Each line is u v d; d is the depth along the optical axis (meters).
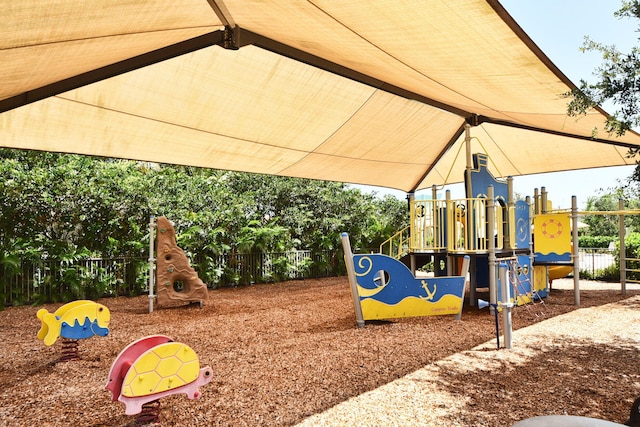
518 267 8.56
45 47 3.37
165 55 5.19
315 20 3.87
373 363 4.73
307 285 13.88
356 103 7.79
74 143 7.41
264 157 9.41
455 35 3.61
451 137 10.91
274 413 3.42
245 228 13.76
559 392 3.82
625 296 10.27
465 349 5.31
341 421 3.26
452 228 8.35
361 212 17.41
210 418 3.34
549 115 6.50
